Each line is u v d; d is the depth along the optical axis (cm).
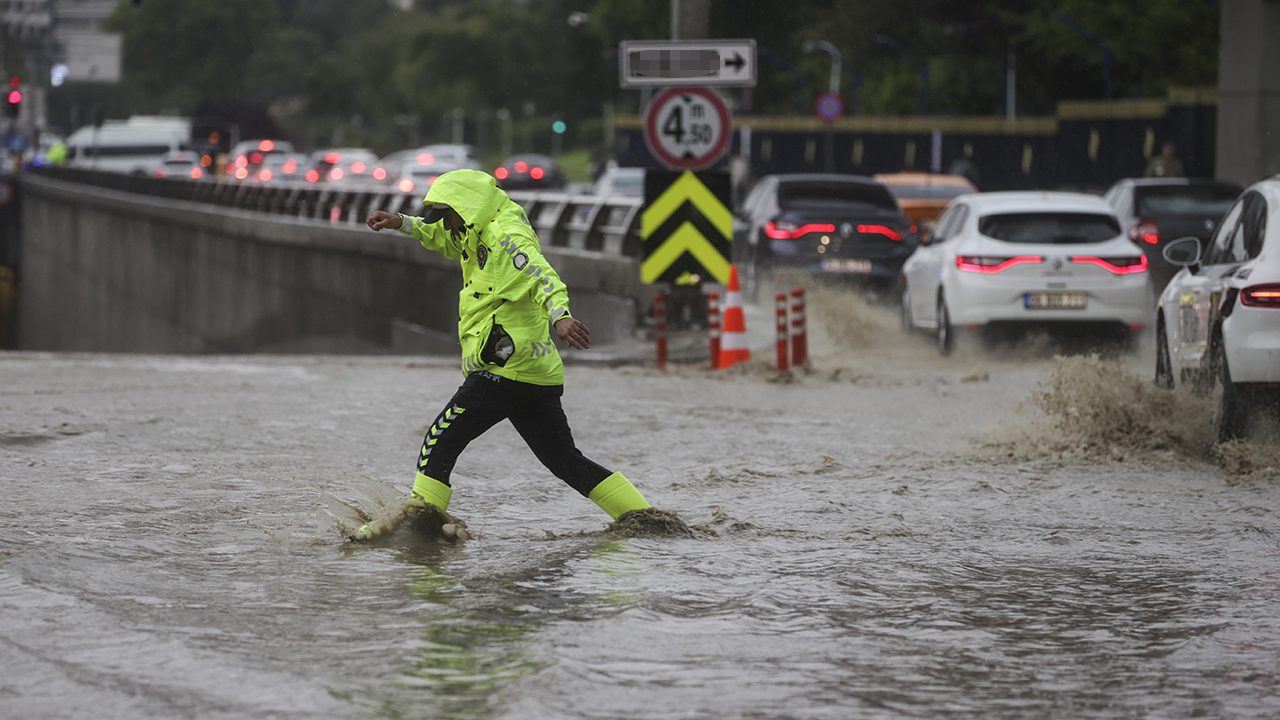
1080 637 1728
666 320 6119
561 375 2239
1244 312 3145
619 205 7206
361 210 10975
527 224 2234
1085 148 16612
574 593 1884
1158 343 3941
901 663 1600
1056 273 5403
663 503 2625
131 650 1570
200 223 14600
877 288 7081
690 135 5744
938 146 19962
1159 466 3066
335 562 2061
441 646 1611
